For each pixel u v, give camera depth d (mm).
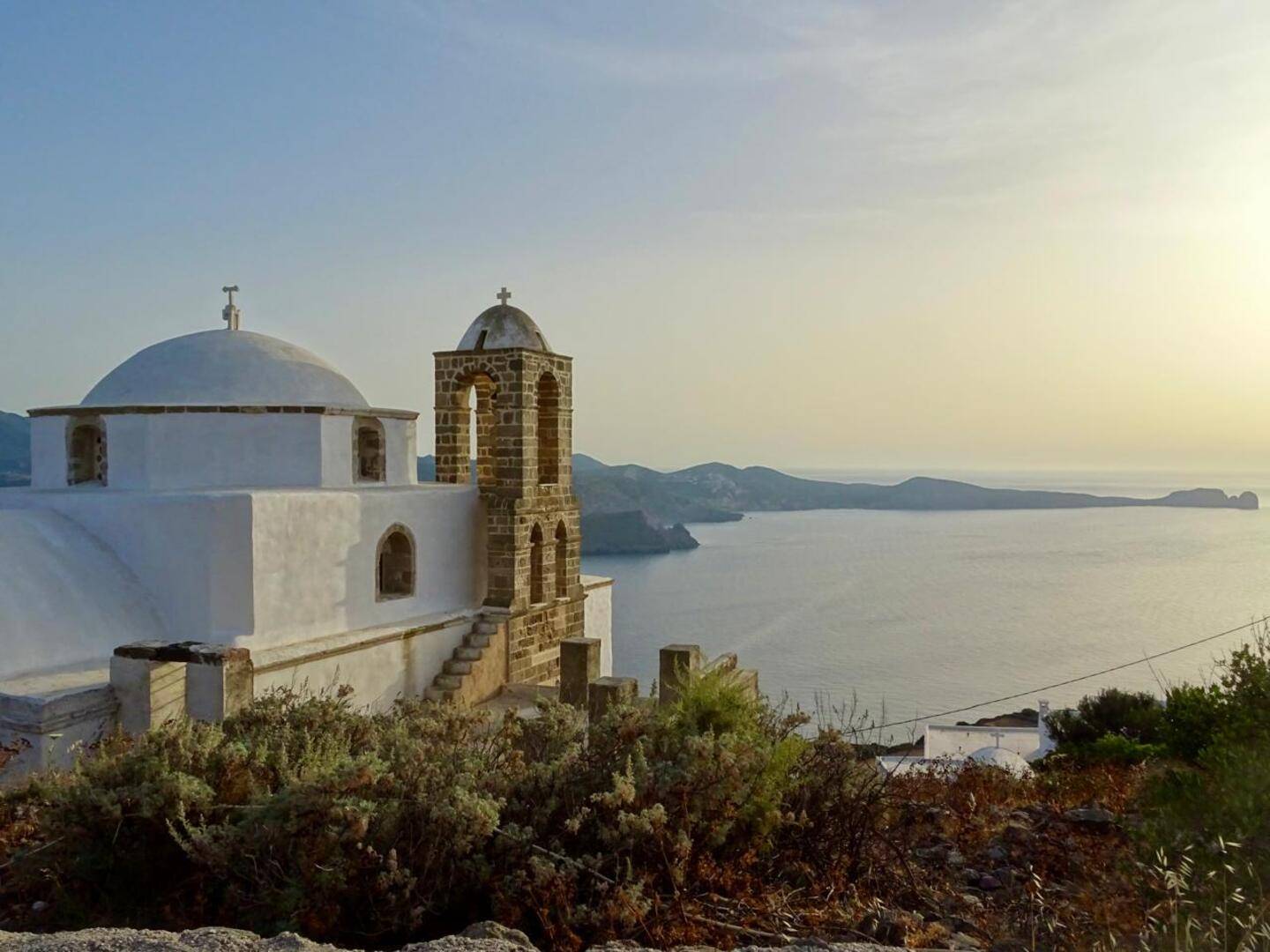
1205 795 6418
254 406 18516
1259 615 109000
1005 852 6895
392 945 5070
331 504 17391
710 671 8008
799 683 71688
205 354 20109
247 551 15742
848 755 7164
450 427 22547
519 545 21125
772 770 6281
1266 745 7289
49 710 11695
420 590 19703
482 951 3971
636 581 161000
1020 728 33625
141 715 12305
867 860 6273
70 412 18484
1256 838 5691
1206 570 178375
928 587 151250
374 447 20469
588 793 6070
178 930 5223
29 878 5809
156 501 16125
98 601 15320
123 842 5797
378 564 18922
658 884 5539
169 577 16031
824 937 5078
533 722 7930
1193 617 111188
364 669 17453
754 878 5809
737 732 7059
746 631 103312
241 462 18484
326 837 5219
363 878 5191
